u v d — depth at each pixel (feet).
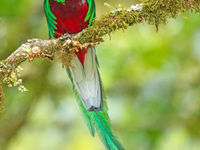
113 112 43.42
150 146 41.60
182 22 43.42
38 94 43.32
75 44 26.27
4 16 41.60
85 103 28.99
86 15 28.71
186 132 42.11
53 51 26.86
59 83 43.91
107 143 29.50
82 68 28.91
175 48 44.11
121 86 44.62
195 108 42.32
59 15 28.73
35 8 43.06
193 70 43.70
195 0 25.00
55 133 45.14
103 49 42.39
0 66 26.00
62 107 44.50
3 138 42.34
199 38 43.55
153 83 43.93
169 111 42.63
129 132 42.19
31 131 44.86
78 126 44.93
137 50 44.06
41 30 39.32
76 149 44.57
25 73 42.83
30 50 26.27
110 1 42.39
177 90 43.21
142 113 43.06
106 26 25.94
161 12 25.26
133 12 25.57
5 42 41.98
